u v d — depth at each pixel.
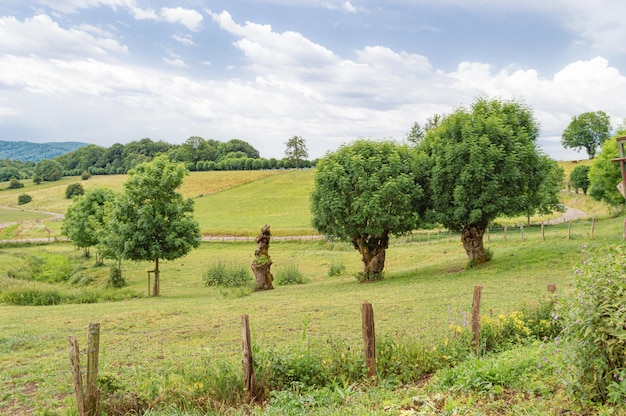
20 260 51.06
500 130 28.02
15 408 9.01
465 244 30.67
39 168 199.38
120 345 14.03
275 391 8.41
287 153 187.75
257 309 20.56
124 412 7.88
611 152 48.47
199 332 15.68
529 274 24.56
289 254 58.81
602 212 64.62
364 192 29.19
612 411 5.88
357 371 9.11
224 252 63.03
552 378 7.50
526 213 30.23
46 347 14.29
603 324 6.13
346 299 22.12
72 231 56.25
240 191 133.38
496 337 10.87
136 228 34.94
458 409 6.74
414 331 13.09
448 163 28.25
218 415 7.62
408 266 41.28
